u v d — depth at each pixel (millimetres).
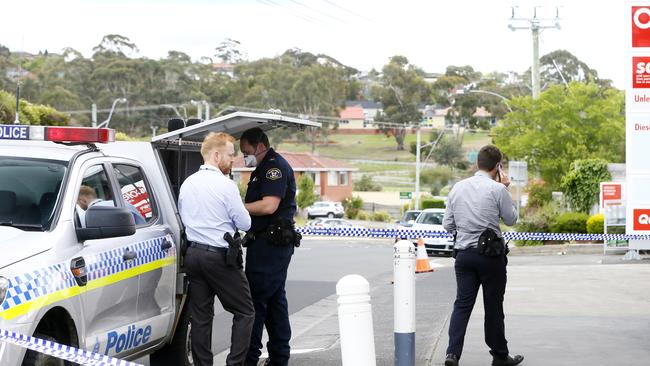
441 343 10648
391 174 136125
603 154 47562
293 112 117375
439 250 30531
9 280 6102
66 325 6801
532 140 47531
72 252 6902
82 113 102375
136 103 104938
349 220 83000
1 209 7047
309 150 151125
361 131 164250
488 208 8898
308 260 27812
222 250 8016
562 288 16766
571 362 9391
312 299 16844
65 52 106812
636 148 17391
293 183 9172
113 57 107688
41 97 98188
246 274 9086
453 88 133750
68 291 6699
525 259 27219
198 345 8203
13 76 91688
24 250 6449
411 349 7809
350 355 6039
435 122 139625
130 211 7883
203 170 8164
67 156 7602
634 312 13242
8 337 5840
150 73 107375
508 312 13258
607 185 28281
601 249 30297
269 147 9047
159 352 9031
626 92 17094
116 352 7625
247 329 8203
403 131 154375
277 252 9039
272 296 9289
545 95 48719
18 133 7539
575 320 12383
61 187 7234
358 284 6074
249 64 121625
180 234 8914
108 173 8031
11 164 7426
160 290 8422
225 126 9453
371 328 6109
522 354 9820
